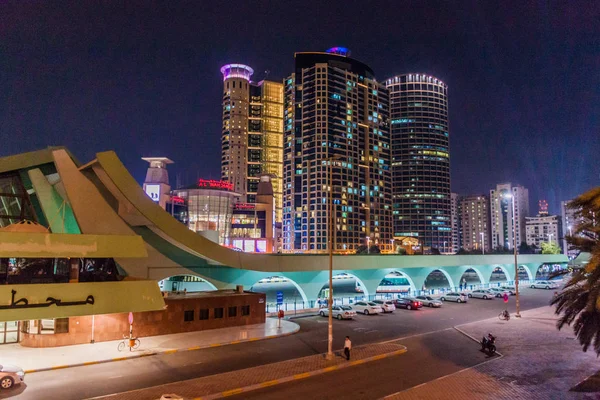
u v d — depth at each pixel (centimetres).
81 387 2041
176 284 5828
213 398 1909
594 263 1766
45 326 2905
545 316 4434
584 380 2188
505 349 2923
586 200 1942
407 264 6256
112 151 3775
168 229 4016
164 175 16512
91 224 3819
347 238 17375
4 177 3794
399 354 2786
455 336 3394
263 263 4822
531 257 9012
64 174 3803
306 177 17812
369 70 19638
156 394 1931
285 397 1930
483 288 7431
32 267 3008
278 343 3108
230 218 15325
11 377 2034
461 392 1995
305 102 18188
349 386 2097
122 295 2733
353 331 3619
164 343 3012
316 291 5266
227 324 3700
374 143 19150
